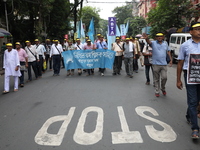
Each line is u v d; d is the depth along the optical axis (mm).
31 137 3619
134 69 10602
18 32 20125
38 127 4020
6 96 6531
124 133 3652
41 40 18750
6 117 4645
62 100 5742
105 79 8695
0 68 12602
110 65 9633
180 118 4348
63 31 24828
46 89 7164
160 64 5777
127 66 9195
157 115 4512
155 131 3725
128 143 3314
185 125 3992
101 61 9680
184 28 16141
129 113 4637
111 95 6117
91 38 21391
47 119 4402
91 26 21422
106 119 4305
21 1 17469
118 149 3146
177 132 3693
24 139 3557
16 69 7070
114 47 9820
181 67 3627
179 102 5445
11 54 7020
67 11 24297
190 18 20297
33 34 21172
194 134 3348
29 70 8875
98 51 9664
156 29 20641
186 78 3537
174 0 19469
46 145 3328
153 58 5883
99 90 6750
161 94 6250
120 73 10281
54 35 24078
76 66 9844
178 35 14906
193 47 3424
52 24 23516
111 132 3703
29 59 8891
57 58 9945
